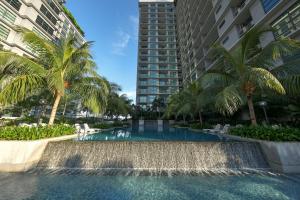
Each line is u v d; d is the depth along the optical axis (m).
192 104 20.86
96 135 14.78
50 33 35.94
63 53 9.89
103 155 7.50
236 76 9.69
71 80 10.95
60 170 6.82
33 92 9.73
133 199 4.43
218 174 6.42
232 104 8.48
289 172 6.14
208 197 4.52
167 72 61.59
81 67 10.60
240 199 4.37
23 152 6.57
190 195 4.66
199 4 33.47
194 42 38.12
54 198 4.43
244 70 8.84
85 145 7.68
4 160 6.41
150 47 64.06
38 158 7.14
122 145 7.73
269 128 7.67
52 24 36.03
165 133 18.16
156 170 7.02
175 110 28.83
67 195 4.62
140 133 18.19
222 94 8.33
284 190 4.86
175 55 62.78
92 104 10.88
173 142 7.80
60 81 9.19
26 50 28.89
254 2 16.78
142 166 7.33
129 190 4.98
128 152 7.60
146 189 5.06
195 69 38.16
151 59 62.09
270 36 14.67
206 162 7.37
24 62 8.73
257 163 7.15
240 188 5.06
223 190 4.95
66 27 43.38
